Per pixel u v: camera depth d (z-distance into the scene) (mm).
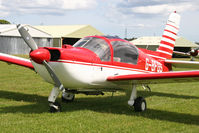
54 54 5578
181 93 9383
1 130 4449
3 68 15375
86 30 40312
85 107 6727
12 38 31359
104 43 6406
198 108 6789
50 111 5953
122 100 7902
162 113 6215
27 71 14336
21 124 4836
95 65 6016
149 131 4656
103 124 5004
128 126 4930
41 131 4445
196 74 5387
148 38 50438
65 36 37812
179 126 5047
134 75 6066
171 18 8961
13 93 8258
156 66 8016
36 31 34188
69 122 5062
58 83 5469
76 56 5660
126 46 6844
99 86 6391
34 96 7922
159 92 9578
